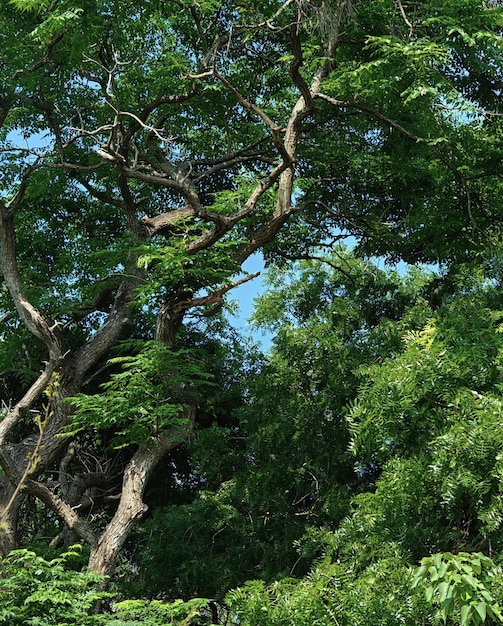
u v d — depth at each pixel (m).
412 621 8.88
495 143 15.68
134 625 8.67
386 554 10.39
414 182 17.33
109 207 19.64
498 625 7.52
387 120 14.42
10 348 17.81
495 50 14.15
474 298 13.66
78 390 14.91
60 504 13.26
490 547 9.83
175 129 18.52
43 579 9.01
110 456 20.16
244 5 15.15
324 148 18.02
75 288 18.06
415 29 13.70
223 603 15.28
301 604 9.79
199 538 16.39
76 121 17.92
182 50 18.58
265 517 16.05
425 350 10.52
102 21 15.16
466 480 9.05
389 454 10.91
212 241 14.05
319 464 15.27
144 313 18.97
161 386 12.97
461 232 16.67
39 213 19.19
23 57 15.38
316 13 12.23
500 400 9.66
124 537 12.88
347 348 15.99
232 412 17.77
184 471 20.08
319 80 15.11
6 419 13.94
